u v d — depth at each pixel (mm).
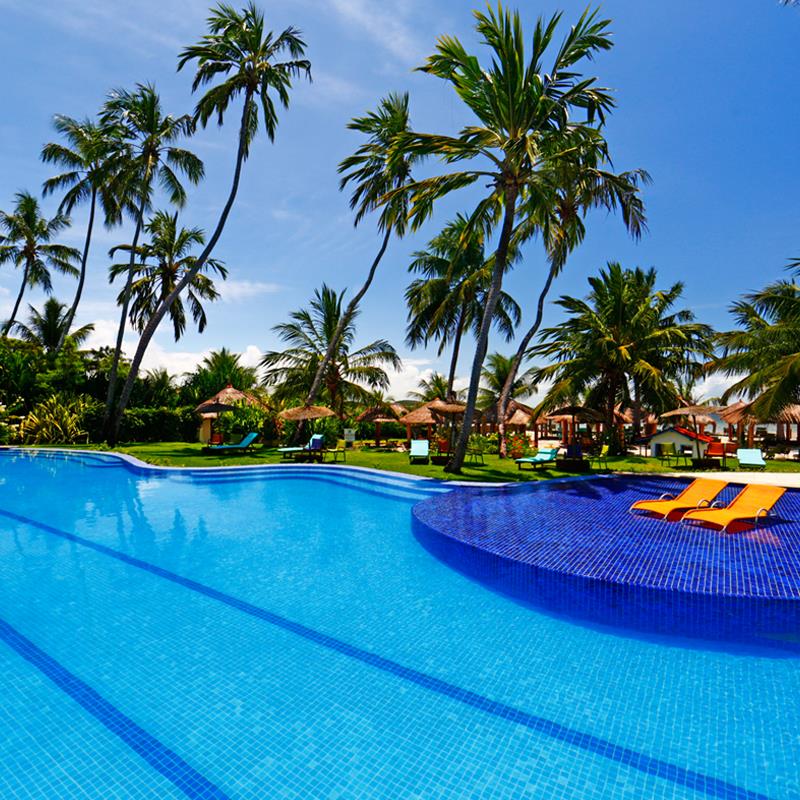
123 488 12352
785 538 6191
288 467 15016
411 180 21078
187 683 3562
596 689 3529
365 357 27547
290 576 5969
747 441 21516
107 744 2871
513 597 5367
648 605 4621
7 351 25891
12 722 3064
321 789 2531
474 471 13586
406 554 6887
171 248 27438
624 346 21016
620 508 8164
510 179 12477
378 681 3619
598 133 13961
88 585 5586
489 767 2701
